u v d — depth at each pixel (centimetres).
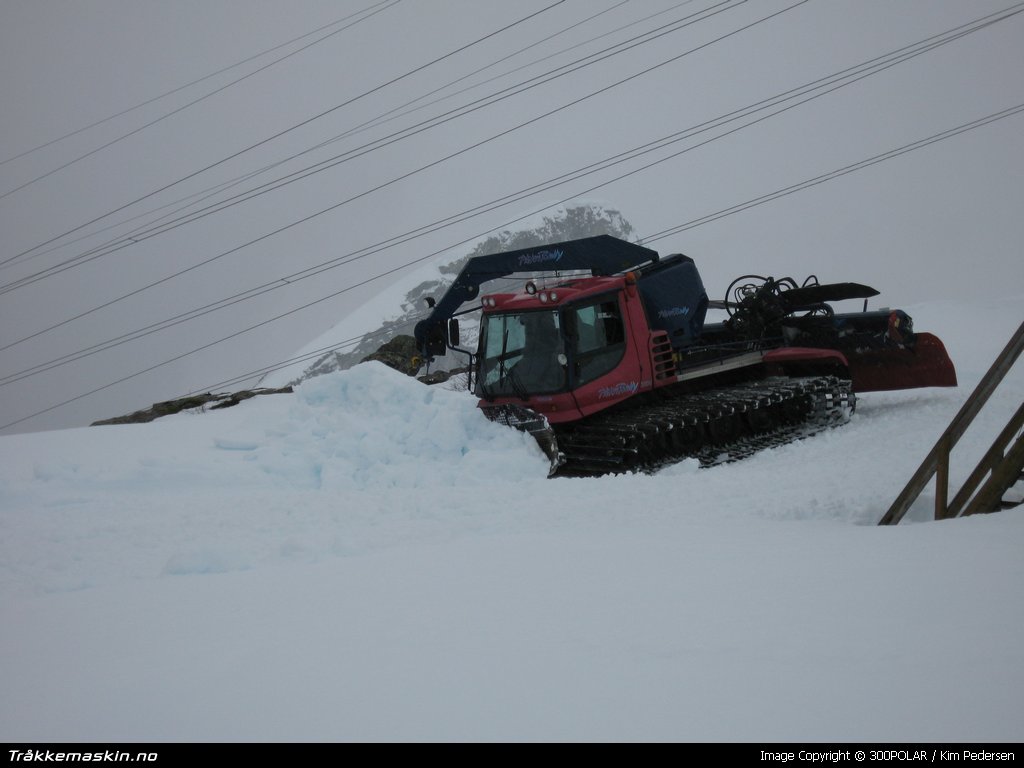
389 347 3669
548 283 2086
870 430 1992
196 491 1680
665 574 732
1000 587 600
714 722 427
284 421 1984
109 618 759
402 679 518
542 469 1714
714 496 1268
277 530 1273
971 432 1755
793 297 2358
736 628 562
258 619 701
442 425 1809
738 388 2117
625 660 520
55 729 482
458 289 2141
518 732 433
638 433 1717
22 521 1438
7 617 805
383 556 940
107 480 1703
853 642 516
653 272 2053
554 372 1828
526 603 672
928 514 1143
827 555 754
